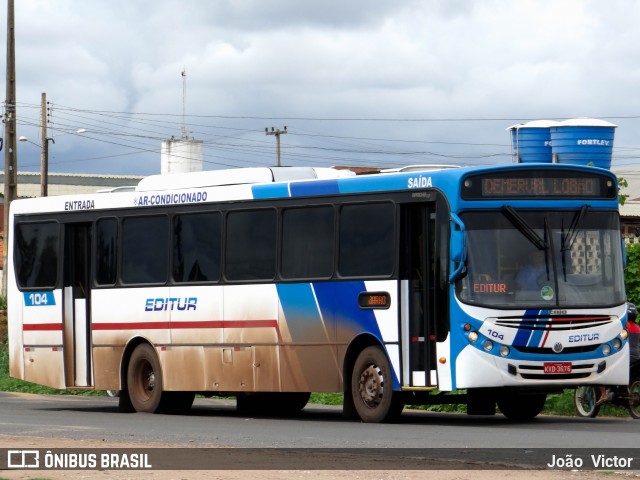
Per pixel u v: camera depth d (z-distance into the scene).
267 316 23.70
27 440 18.33
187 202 25.31
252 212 24.14
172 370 25.41
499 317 20.86
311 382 23.03
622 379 21.56
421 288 21.56
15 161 50.50
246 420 23.41
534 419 23.30
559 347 21.09
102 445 17.44
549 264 21.22
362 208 22.34
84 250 27.27
